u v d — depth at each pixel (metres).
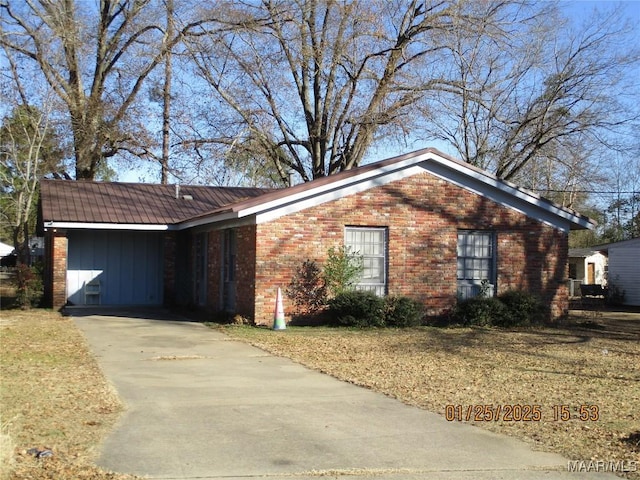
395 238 17.70
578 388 9.41
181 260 23.50
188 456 6.10
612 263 30.31
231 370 10.55
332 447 6.46
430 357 12.03
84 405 7.91
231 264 18.95
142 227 21.48
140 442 6.50
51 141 30.81
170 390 8.95
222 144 31.25
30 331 15.19
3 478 5.25
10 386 8.80
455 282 18.25
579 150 32.50
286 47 29.73
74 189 23.84
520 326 17.84
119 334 15.00
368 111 29.78
